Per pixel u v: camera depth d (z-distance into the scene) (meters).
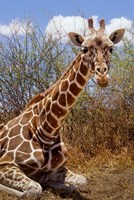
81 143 8.40
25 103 9.08
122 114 8.71
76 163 7.62
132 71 8.68
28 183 5.43
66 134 8.62
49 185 6.04
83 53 5.48
